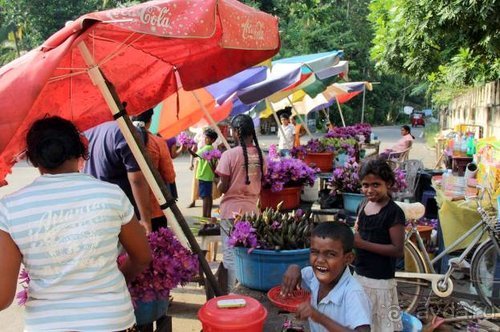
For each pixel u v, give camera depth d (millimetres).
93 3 23891
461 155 9727
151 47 2916
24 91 1737
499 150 5547
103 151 3551
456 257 4383
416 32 7773
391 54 9914
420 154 17094
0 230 1818
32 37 24281
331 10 28859
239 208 4191
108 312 1880
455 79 10156
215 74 3324
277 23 2971
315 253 2029
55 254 1827
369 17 10922
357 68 32406
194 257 2703
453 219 4457
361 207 3221
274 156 6363
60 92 2811
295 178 4734
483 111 11664
